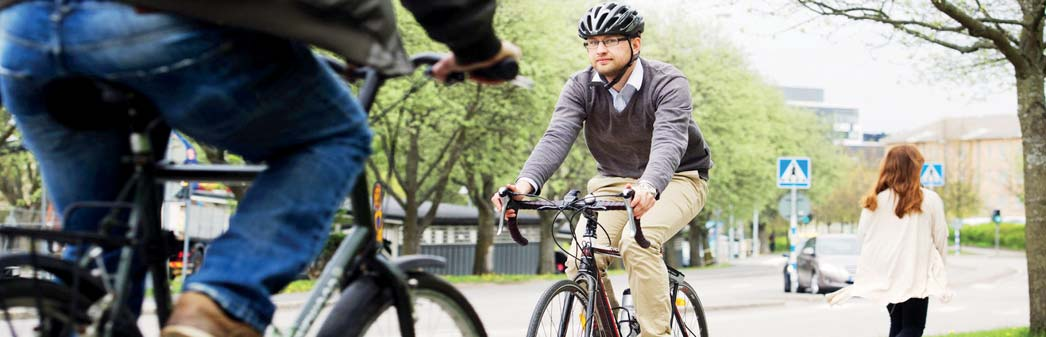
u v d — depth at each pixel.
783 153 61.16
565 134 5.73
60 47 2.25
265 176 2.62
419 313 3.25
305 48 2.52
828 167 71.88
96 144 2.64
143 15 2.23
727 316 16.83
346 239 2.97
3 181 29.03
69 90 2.44
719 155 45.38
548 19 30.88
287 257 2.54
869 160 108.25
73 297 2.45
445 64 2.91
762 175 51.72
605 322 5.60
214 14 2.24
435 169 35.94
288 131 2.55
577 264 5.58
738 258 87.81
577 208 5.11
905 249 7.54
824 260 24.38
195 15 2.24
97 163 2.69
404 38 25.22
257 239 2.53
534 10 29.81
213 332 2.42
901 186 7.57
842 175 75.81
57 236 2.36
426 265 3.28
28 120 2.59
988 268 46.97
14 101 2.51
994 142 125.56
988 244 99.62
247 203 2.59
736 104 46.84
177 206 26.80
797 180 24.31
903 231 7.54
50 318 2.57
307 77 2.51
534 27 29.70
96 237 2.45
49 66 2.29
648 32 43.41
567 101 5.88
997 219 74.31
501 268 47.34
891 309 7.89
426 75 2.99
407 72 2.59
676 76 5.67
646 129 5.79
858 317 16.53
